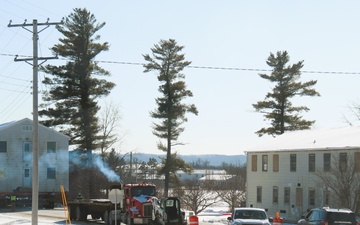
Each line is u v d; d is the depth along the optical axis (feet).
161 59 321.73
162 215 146.51
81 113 307.37
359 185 184.85
